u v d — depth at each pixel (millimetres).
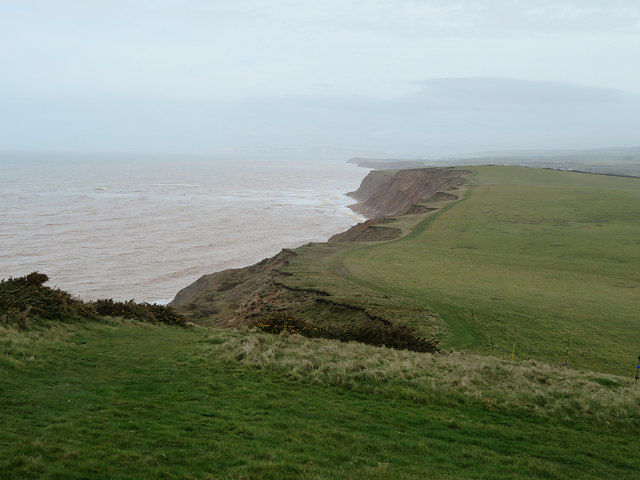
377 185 172500
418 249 53094
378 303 31406
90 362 14336
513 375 16391
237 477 7633
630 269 42719
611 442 11500
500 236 59594
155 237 89750
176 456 8227
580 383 15758
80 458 7598
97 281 59562
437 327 26469
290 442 9633
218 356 16469
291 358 16469
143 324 22719
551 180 121812
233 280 53031
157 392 12203
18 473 6770
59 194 169125
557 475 9164
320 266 45844
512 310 29812
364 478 8117
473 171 140000
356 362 16281
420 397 13703
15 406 9789
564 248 52156
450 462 9500
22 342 14562
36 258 69812
